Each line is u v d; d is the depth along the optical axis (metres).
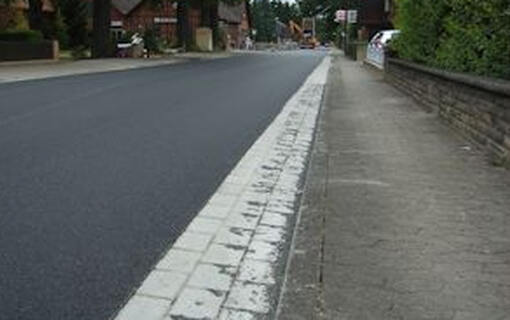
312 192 7.88
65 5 57.84
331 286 5.06
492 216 6.78
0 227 6.43
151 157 9.87
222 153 10.50
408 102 18.12
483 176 8.59
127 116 14.05
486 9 10.46
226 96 19.23
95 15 44.22
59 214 6.89
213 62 43.03
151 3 67.56
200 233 6.52
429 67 15.55
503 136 9.19
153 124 13.06
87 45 55.97
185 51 63.56
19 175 8.45
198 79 25.66
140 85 22.00
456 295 4.89
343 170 9.12
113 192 7.81
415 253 5.71
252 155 10.48
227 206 7.52
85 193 7.71
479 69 11.24
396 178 8.57
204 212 7.22
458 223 6.55
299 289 5.02
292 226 6.85
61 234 6.30
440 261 5.53
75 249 5.94
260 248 6.15
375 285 5.07
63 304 4.88
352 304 4.76
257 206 7.58
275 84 24.48
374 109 16.48
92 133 11.72
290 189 8.44
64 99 16.95
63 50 54.50
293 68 37.06
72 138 11.13
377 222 6.61
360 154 10.33
